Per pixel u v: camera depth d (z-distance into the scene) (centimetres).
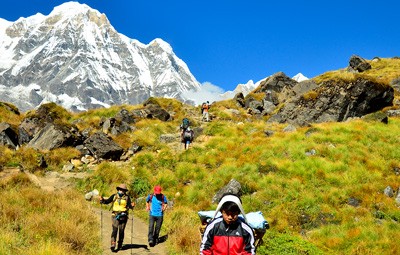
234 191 1750
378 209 1575
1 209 1232
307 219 1555
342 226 1451
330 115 3081
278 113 3369
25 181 1792
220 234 480
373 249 1256
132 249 1129
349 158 2005
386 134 2377
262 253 1168
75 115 3594
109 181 2012
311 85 3962
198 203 1750
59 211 1337
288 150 2145
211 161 2200
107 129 2888
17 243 978
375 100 3133
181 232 1239
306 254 1205
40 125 3036
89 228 1230
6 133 2564
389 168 1912
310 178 1850
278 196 1728
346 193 1698
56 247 938
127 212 1127
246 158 2123
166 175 2067
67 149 2500
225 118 3791
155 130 3081
